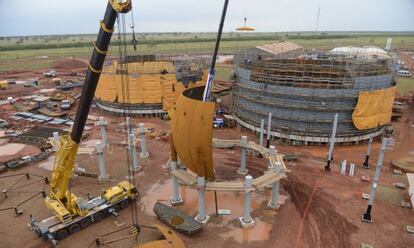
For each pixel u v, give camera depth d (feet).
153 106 222.48
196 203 114.42
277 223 102.99
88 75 81.71
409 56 516.73
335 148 166.81
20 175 136.36
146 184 128.88
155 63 276.21
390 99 176.45
